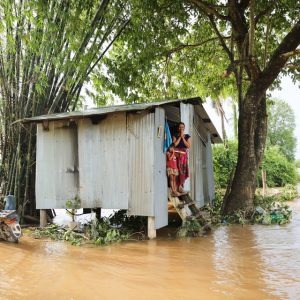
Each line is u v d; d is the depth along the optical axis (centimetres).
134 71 1165
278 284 434
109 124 773
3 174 914
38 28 831
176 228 865
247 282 441
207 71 1469
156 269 498
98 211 955
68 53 889
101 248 634
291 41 915
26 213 929
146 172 725
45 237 735
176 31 1172
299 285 430
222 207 1005
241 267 509
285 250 612
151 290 412
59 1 839
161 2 1089
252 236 744
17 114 893
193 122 953
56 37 839
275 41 1279
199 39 1362
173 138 806
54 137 841
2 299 378
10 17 768
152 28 1145
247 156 977
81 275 465
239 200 965
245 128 983
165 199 777
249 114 976
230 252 603
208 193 1191
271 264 524
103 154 776
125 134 753
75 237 719
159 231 820
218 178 1802
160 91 1455
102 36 985
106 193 767
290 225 876
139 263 529
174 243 680
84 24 877
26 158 912
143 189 727
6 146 902
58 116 779
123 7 983
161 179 758
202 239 718
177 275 470
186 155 821
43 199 847
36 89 829
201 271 488
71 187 812
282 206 1039
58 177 830
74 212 849
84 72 917
